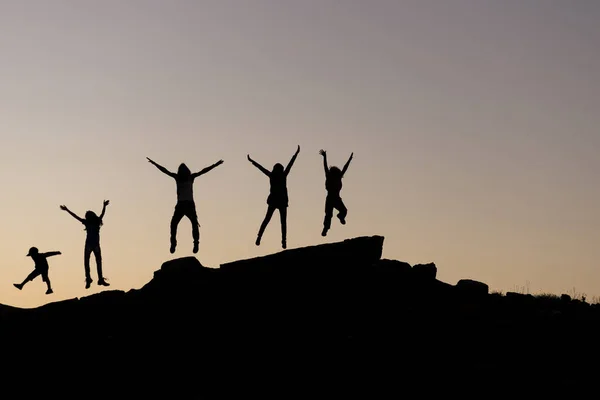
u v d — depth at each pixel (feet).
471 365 72.38
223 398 69.51
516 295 92.27
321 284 85.35
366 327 79.71
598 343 78.07
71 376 75.66
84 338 81.92
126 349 78.95
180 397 70.44
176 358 76.84
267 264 87.51
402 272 89.40
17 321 86.28
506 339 78.18
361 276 86.89
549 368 72.33
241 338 78.89
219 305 83.46
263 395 69.72
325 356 74.84
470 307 85.66
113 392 72.54
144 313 84.38
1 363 78.48
